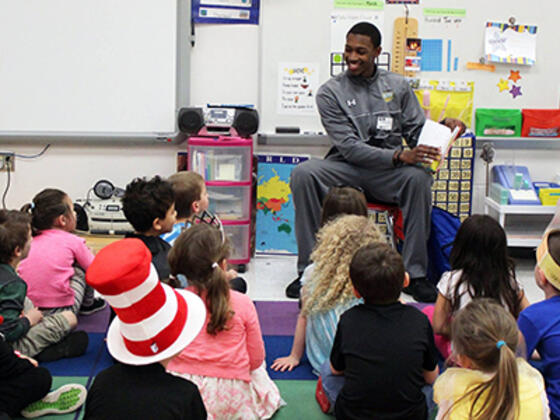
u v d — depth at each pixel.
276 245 3.65
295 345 2.25
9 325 2.02
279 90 3.61
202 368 1.76
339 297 2.04
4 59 3.49
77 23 3.48
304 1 3.53
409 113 3.13
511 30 3.61
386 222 3.14
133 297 1.17
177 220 2.47
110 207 3.47
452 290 2.06
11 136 3.54
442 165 3.38
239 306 1.80
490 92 3.67
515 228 3.60
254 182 3.57
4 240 2.01
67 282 2.39
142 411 1.20
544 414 1.42
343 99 3.09
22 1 3.44
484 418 1.36
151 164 3.68
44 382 1.91
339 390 1.83
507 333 1.41
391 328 1.66
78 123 3.59
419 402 1.65
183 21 3.50
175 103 3.58
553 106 3.71
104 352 2.35
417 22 3.57
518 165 3.73
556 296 1.80
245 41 3.53
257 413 1.87
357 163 3.01
